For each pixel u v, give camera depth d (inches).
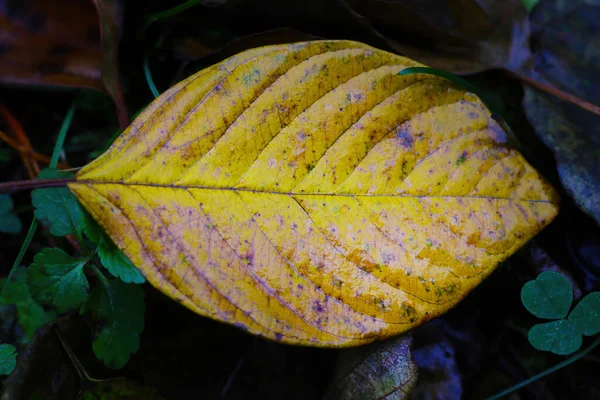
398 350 7.9
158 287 7.1
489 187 7.9
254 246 7.4
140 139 7.3
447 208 7.8
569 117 8.8
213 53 8.2
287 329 7.3
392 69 7.8
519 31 8.9
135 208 7.2
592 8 9.5
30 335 8.2
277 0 8.2
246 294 7.3
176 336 8.4
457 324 8.7
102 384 8.0
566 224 8.7
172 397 8.3
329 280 7.4
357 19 8.2
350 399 7.9
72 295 7.8
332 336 7.4
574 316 8.1
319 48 7.6
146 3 8.7
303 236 7.5
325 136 7.6
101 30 8.0
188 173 7.3
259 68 7.5
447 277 7.7
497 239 7.8
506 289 8.7
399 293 7.5
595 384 8.6
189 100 7.4
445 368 8.5
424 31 8.7
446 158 7.8
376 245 7.6
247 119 7.4
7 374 7.9
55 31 8.3
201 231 7.3
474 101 8.0
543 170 8.8
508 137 8.0
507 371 8.7
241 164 7.4
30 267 7.7
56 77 8.3
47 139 9.1
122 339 7.9
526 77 8.9
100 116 9.1
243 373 8.4
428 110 7.9
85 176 7.2
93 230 7.4
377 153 7.7
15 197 8.8
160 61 9.0
